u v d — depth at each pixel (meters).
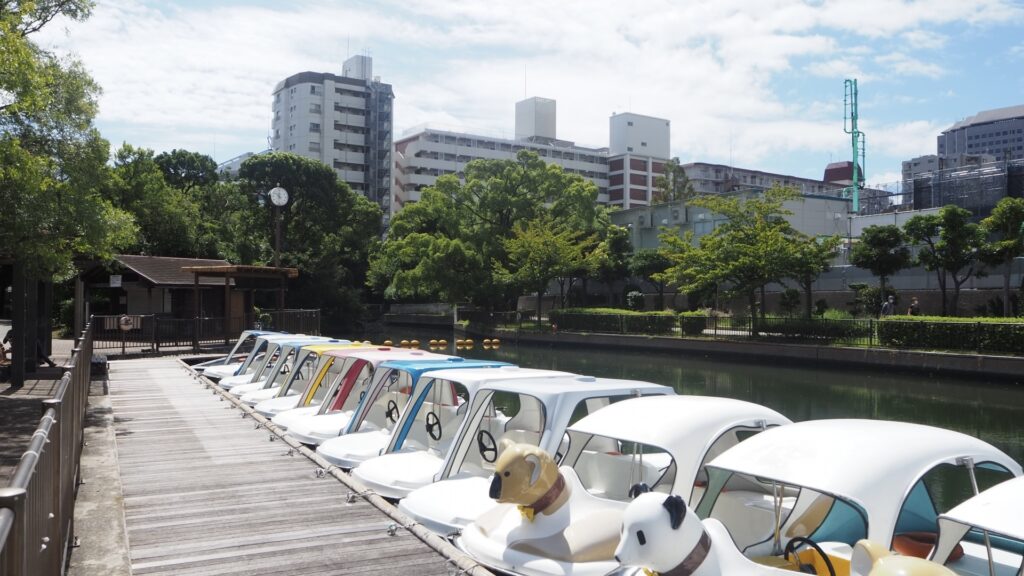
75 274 19.39
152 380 17.75
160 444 10.39
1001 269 33.19
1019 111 160.88
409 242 46.78
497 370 9.58
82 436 10.14
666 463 7.67
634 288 51.94
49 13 13.92
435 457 8.74
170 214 42.62
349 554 5.98
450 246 44.41
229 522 6.79
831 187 107.38
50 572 4.41
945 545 4.59
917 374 24.25
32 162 11.81
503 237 45.81
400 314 64.31
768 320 30.58
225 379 17.19
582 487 6.20
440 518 6.89
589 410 8.49
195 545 6.15
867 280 37.97
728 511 6.25
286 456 9.66
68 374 6.62
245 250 49.84
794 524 5.73
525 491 5.79
